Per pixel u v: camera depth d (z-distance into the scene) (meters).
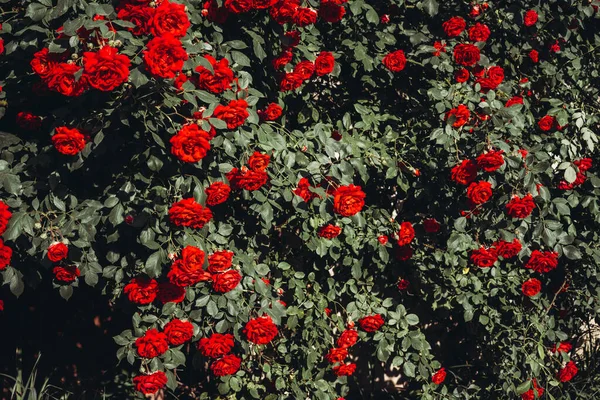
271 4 2.97
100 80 2.45
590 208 4.14
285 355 3.88
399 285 4.09
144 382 3.16
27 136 3.16
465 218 3.65
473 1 3.86
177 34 2.55
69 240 3.02
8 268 3.03
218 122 2.73
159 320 3.24
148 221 2.92
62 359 4.57
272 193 3.30
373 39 3.76
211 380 4.45
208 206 3.47
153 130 2.73
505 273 4.12
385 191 4.11
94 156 2.96
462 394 4.34
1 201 2.87
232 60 3.16
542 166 3.52
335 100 4.00
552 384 4.20
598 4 4.09
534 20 3.93
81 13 2.75
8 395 4.47
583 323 4.84
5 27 2.89
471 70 3.83
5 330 4.55
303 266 3.96
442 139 3.55
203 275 2.82
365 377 5.09
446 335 4.71
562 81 4.23
